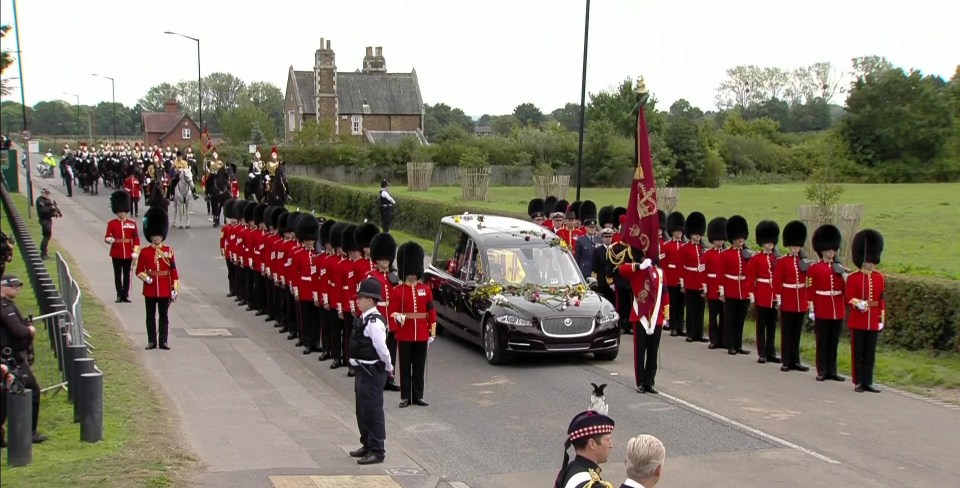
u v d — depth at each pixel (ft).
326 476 31.91
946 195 176.65
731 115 298.15
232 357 54.54
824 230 49.47
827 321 48.91
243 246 71.82
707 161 214.48
